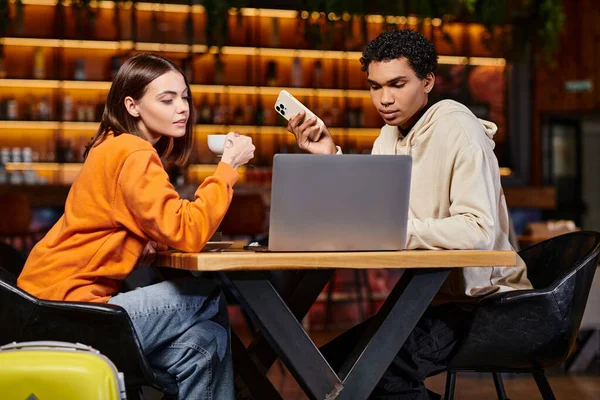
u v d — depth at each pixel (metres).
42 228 6.30
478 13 4.98
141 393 1.97
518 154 8.95
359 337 2.36
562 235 2.44
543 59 7.43
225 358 2.11
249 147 2.12
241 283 1.86
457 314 2.27
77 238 2.07
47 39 7.98
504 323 2.10
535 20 5.80
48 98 8.16
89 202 2.07
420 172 2.36
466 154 2.24
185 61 8.35
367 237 1.89
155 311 2.02
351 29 4.93
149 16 8.23
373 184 1.86
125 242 2.08
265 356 2.58
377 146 2.62
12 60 8.08
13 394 1.70
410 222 2.10
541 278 2.46
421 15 4.91
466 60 8.85
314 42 5.28
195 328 2.07
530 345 2.11
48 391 1.70
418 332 2.20
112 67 8.18
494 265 1.94
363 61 2.40
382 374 1.95
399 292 2.00
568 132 9.55
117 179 2.04
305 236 1.87
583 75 9.11
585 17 9.10
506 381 4.36
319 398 1.89
